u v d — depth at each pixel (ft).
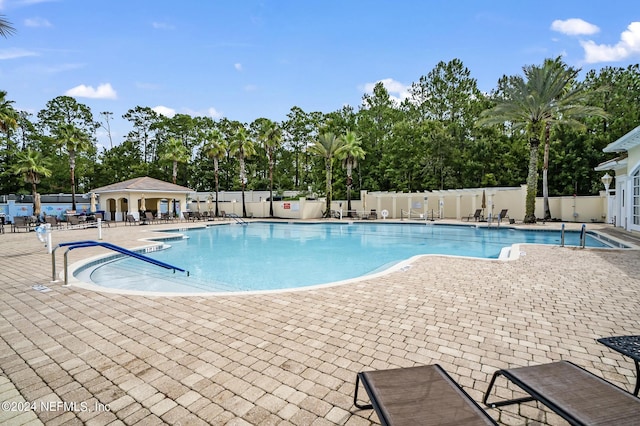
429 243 49.93
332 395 8.75
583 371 7.48
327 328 13.34
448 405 6.30
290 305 16.31
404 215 94.02
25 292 19.01
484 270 23.93
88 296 18.13
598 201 70.03
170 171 153.07
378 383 7.09
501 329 13.03
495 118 67.26
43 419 7.89
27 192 120.88
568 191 92.68
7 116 69.36
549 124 70.90
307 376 9.72
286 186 158.81
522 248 33.81
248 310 15.64
